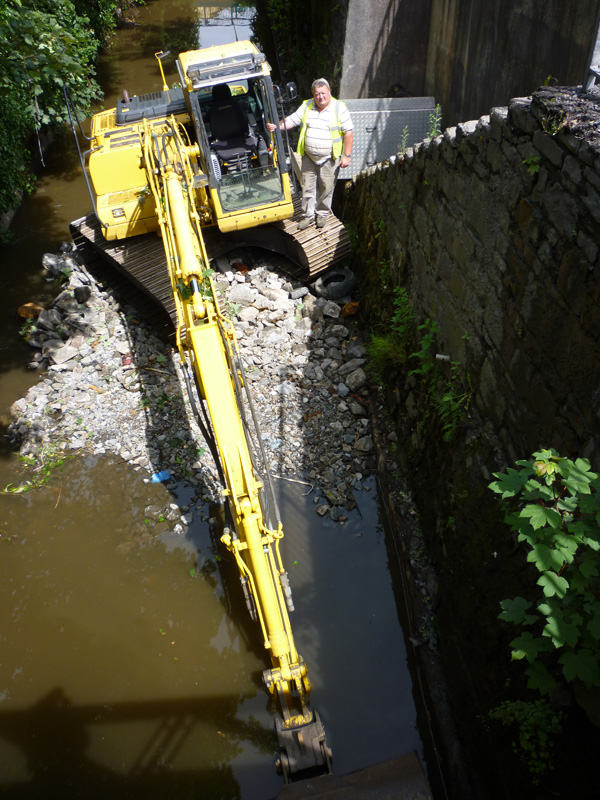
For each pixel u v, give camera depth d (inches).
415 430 224.8
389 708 183.2
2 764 178.4
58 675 196.2
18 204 417.7
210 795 170.1
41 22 286.5
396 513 219.5
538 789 126.2
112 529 233.1
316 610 206.1
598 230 113.4
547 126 129.4
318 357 278.1
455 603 175.3
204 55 280.1
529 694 133.4
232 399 153.1
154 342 298.5
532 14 214.8
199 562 221.8
